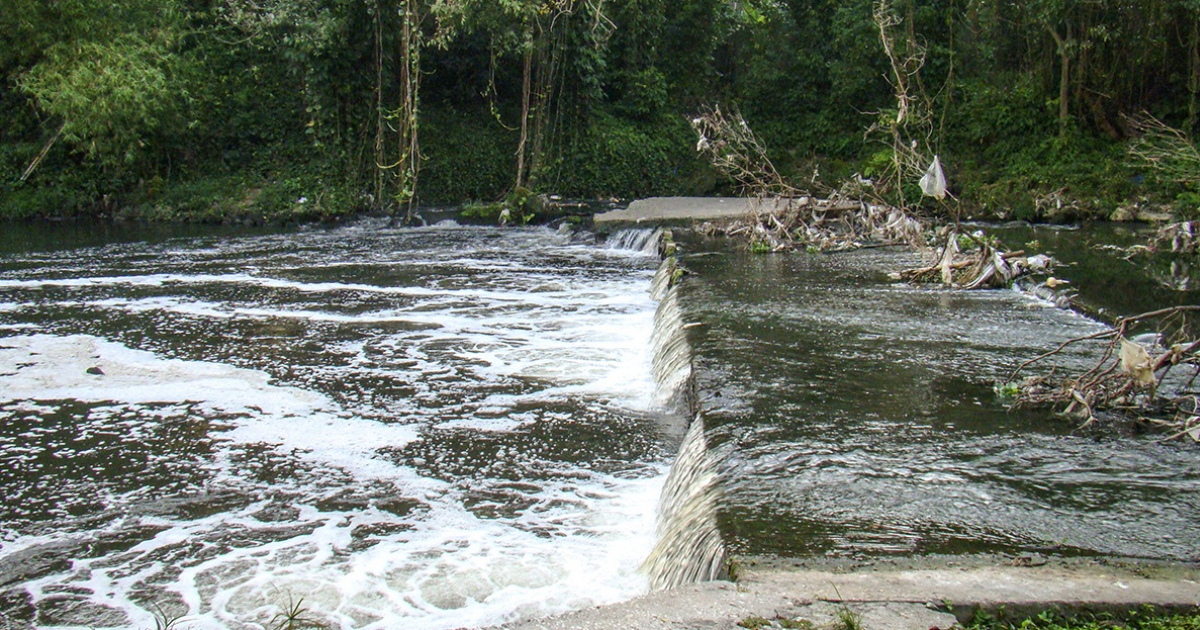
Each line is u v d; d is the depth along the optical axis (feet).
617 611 12.60
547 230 79.05
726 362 27.99
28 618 17.89
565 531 21.13
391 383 32.81
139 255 63.98
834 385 25.52
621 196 93.91
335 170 85.20
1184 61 79.20
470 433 27.68
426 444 26.84
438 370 34.35
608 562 19.56
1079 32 80.84
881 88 93.66
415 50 79.97
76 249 66.95
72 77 79.20
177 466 25.52
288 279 54.03
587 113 93.66
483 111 95.45
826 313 35.70
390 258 62.59
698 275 45.47
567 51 91.20
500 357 36.11
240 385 32.73
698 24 103.81
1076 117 82.48
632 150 94.38
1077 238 60.49
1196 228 53.36
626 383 32.53
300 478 24.59
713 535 16.08
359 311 44.75
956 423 22.25
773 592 13.24
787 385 25.48
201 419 29.25
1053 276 42.60
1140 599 13.07
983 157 85.51
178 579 19.34
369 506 22.75
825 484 18.30
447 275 55.31
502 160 92.73
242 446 26.89
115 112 79.97
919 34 88.74
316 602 18.24
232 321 42.65
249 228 81.05
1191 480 18.54
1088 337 23.59
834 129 96.27
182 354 36.94
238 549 20.61
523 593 18.30
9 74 85.20
